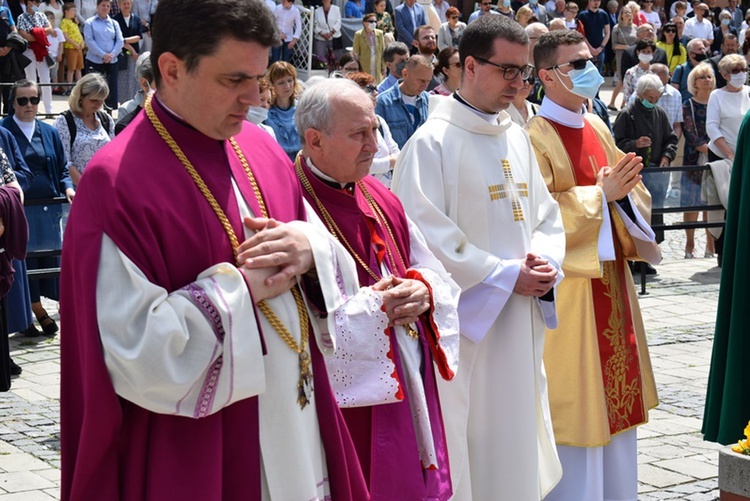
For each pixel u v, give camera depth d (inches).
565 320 217.9
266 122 342.6
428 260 166.1
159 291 104.7
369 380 142.9
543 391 197.5
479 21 194.5
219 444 109.9
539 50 221.6
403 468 147.9
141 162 109.5
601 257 213.8
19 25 649.6
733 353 229.1
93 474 107.6
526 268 188.5
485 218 192.7
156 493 108.0
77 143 373.7
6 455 247.1
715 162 471.5
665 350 354.6
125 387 104.9
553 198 212.8
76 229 107.3
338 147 151.9
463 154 193.3
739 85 473.4
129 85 727.7
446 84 389.1
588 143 223.6
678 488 233.9
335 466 120.4
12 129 366.3
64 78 728.3
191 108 110.3
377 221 158.1
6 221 271.7
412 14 781.9
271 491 113.3
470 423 193.9
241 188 116.3
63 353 111.6
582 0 1055.0
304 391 116.3
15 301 338.3
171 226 108.3
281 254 112.7
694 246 534.0
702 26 928.9
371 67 727.1
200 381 106.8
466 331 187.0
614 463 223.0
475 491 194.4
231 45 106.1
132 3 738.8
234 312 107.0
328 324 119.6
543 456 198.2
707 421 237.1
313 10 756.6
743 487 197.3
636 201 231.5
